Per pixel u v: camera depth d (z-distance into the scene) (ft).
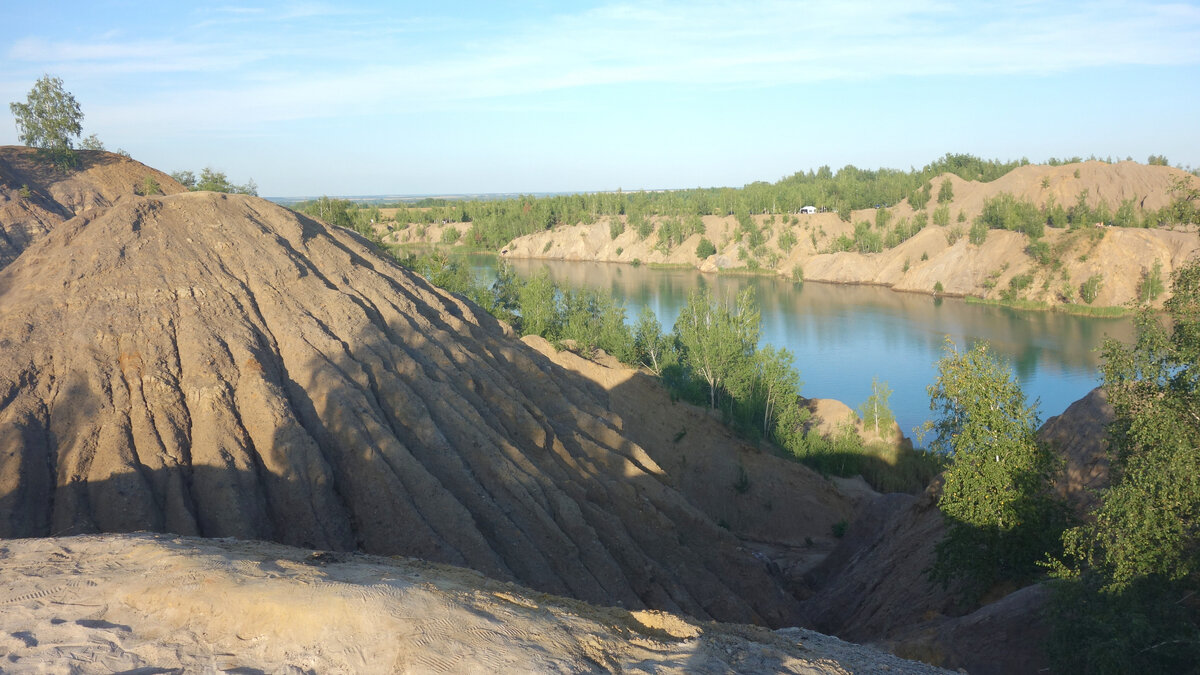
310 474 73.72
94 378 74.38
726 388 182.80
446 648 31.27
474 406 95.20
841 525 138.82
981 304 373.61
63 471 66.59
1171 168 489.67
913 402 221.87
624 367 165.48
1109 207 462.19
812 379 247.29
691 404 164.66
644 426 143.23
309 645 31.35
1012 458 71.20
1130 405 52.21
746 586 96.53
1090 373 240.94
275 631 32.09
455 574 43.73
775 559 126.41
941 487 97.09
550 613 38.14
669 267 541.75
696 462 142.82
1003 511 71.10
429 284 132.36
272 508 71.61
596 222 618.85
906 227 490.49
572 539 83.05
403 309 108.88
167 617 32.94
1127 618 48.32
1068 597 52.85
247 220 105.81
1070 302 348.59
